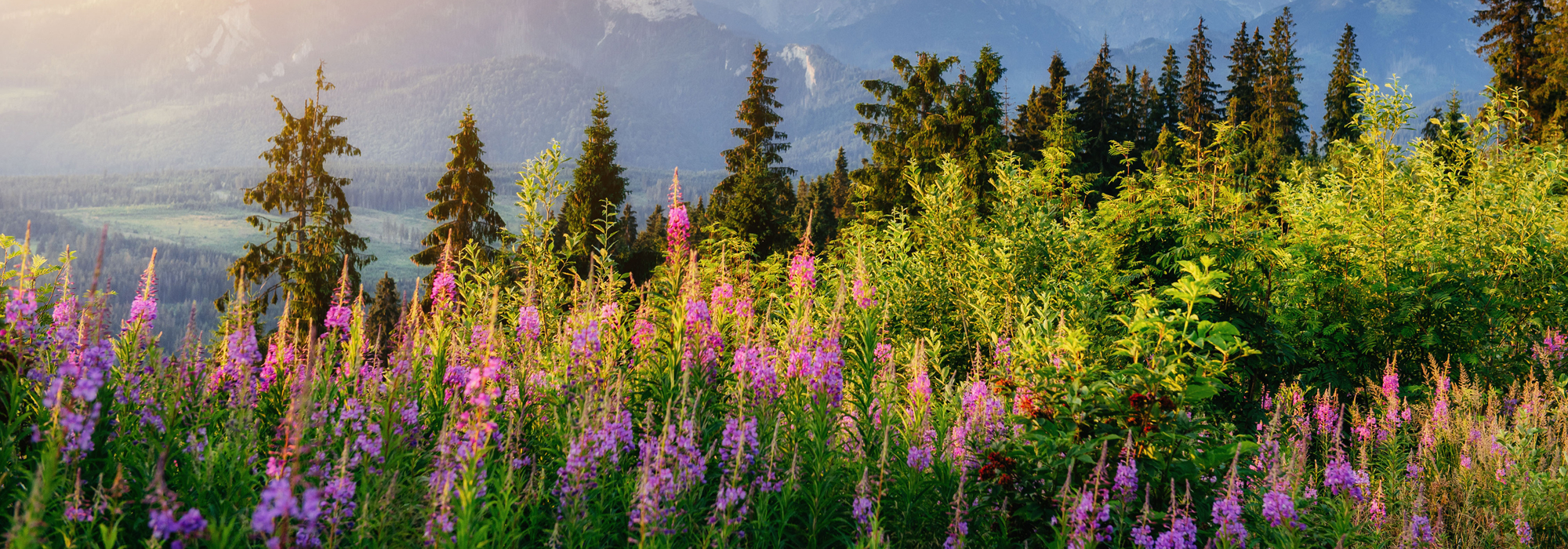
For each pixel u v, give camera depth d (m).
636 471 4.59
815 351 5.71
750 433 4.55
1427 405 7.97
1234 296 9.50
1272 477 4.63
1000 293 10.56
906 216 13.67
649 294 6.52
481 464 3.87
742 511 4.14
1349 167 12.16
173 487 3.81
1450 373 9.16
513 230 11.16
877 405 5.69
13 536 2.80
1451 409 7.86
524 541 4.31
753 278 9.28
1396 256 10.02
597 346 5.63
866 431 5.45
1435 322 9.64
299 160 26.14
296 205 26.03
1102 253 11.27
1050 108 40.78
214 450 3.97
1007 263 10.66
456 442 3.83
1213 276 5.20
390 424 4.54
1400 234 10.23
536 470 4.72
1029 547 4.80
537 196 11.15
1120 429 4.82
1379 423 7.77
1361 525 5.23
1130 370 4.85
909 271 11.41
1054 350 6.08
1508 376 9.24
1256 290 9.59
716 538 4.00
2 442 3.66
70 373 3.61
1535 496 6.03
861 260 7.27
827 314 7.32
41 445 3.74
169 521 2.97
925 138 25.75
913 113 26.98
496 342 6.05
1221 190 11.05
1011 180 13.09
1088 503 4.09
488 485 4.27
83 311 3.97
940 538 4.93
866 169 27.95
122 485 3.25
